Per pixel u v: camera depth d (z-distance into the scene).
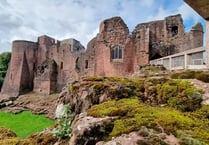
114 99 7.02
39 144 6.46
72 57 43.34
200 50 10.75
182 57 12.52
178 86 7.19
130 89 7.57
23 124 29.98
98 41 34.06
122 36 32.19
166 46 30.48
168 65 14.79
